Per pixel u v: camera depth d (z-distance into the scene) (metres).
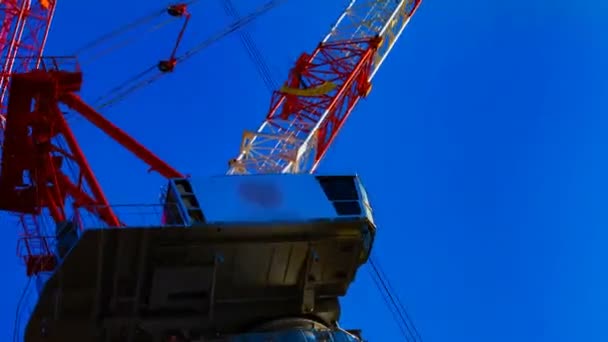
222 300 50.31
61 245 50.44
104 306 48.84
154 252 48.38
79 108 64.62
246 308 50.69
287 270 50.69
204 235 48.62
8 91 65.94
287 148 80.62
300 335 49.38
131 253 48.16
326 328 51.22
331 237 50.25
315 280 51.09
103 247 47.56
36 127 63.62
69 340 48.50
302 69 89.19
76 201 58.94
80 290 48.28
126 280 48.69
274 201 49.84
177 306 49.69
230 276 50.06
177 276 48.81
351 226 50.16
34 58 71.69
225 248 49.12
